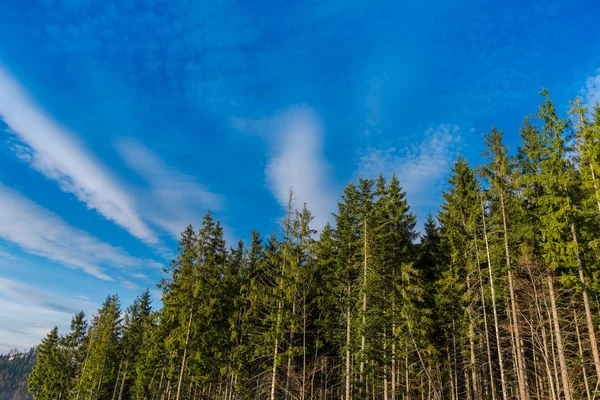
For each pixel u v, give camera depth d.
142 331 48.44
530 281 22.22
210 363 31.36
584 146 19.41
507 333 26.80
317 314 31.39
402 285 25.25
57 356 55.28
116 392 53.88
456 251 26.64
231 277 34.94
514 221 23.42
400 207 30.95
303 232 27.48
